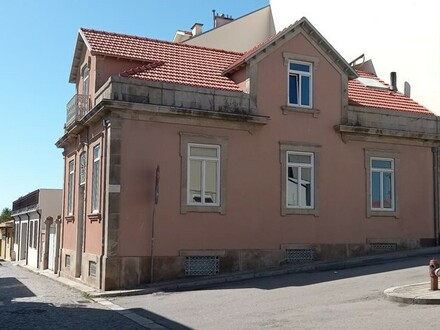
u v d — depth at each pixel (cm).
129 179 1711
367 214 2092
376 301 1144
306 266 1791
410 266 1633
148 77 1830
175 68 1983
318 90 2055
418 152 2228
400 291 1180
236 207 1866
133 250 1694
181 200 1780
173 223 1762
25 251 3878
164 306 1307
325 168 2036
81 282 1941
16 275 2584
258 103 1936
